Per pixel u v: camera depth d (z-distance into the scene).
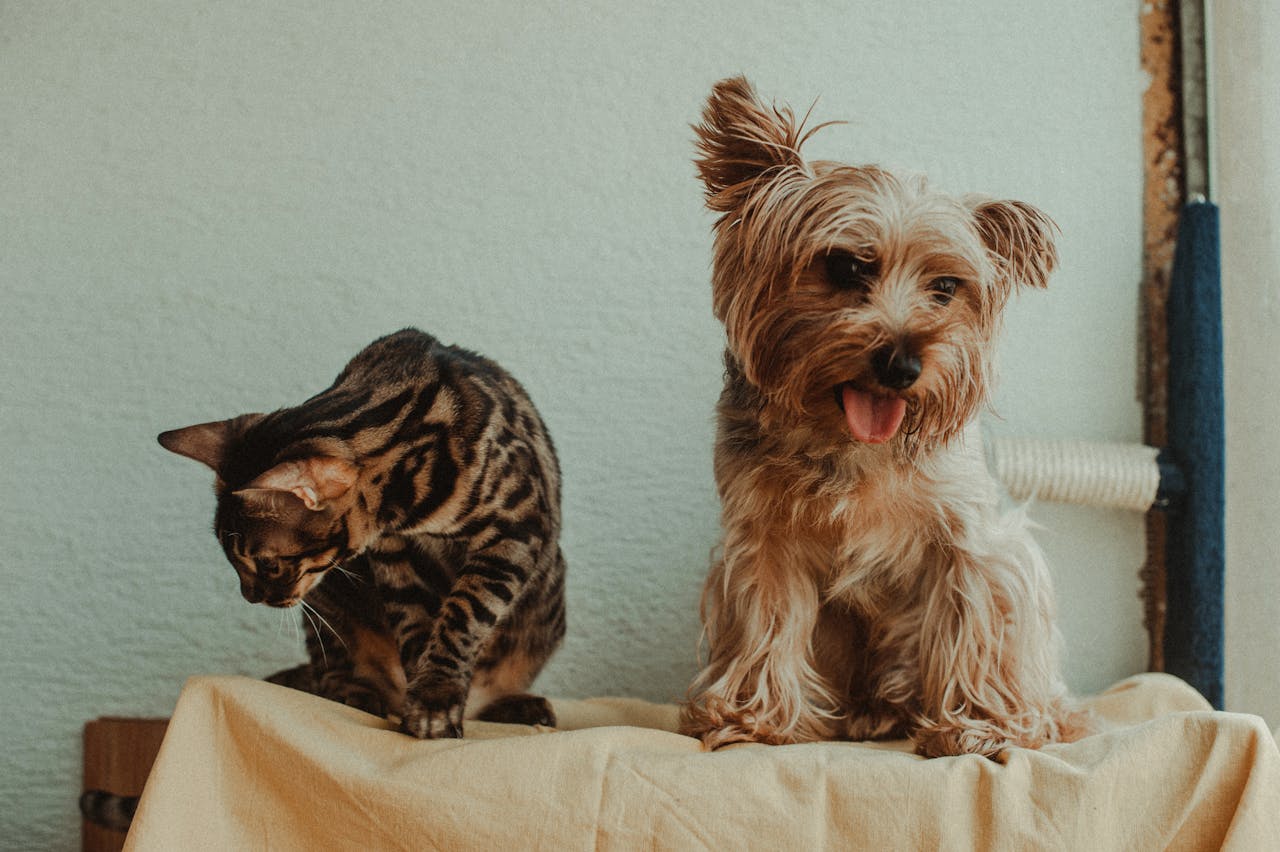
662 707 2.18
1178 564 2.35
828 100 2.50
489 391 1.93
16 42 2.39
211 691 1.51
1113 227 2.50
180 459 2.39
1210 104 2.49
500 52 2.48
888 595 1.95
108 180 2.40
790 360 1.68
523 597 2.00
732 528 1.87
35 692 2.34
